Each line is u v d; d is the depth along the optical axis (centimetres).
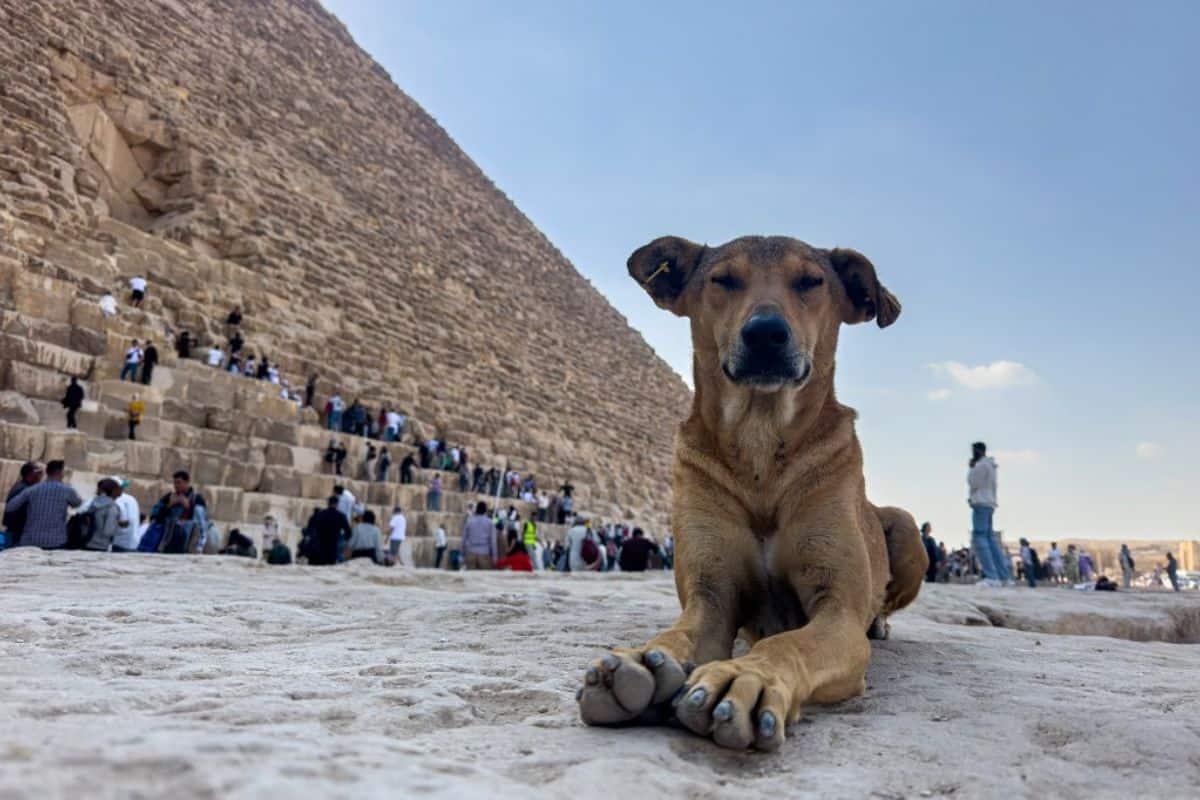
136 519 1096
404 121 5272
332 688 250
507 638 405
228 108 3497
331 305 3116
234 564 902
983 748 212
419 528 2219
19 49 2517
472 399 3522
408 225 4369
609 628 451
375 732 203
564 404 4450
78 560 814
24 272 1711
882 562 411
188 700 217
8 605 450
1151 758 207
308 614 489
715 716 199
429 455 2619
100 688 231
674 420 5809
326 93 4519
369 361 3011
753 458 341
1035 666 368
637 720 221
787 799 169
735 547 342
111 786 131
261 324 2555
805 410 347
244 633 401
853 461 353
